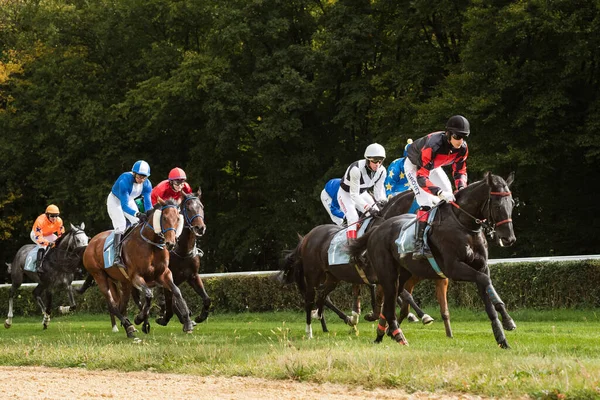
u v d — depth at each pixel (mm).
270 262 30688
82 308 20906
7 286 22375
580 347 8094
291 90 25328
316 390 6137
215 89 26016
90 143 29125
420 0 23328
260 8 26734
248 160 30109
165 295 12805
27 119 29312
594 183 23062
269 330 12836
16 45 31625
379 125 26250
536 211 23953
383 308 8992
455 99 21391
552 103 20469
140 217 11664
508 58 22250
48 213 16688
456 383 5848
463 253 8117
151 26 30203
